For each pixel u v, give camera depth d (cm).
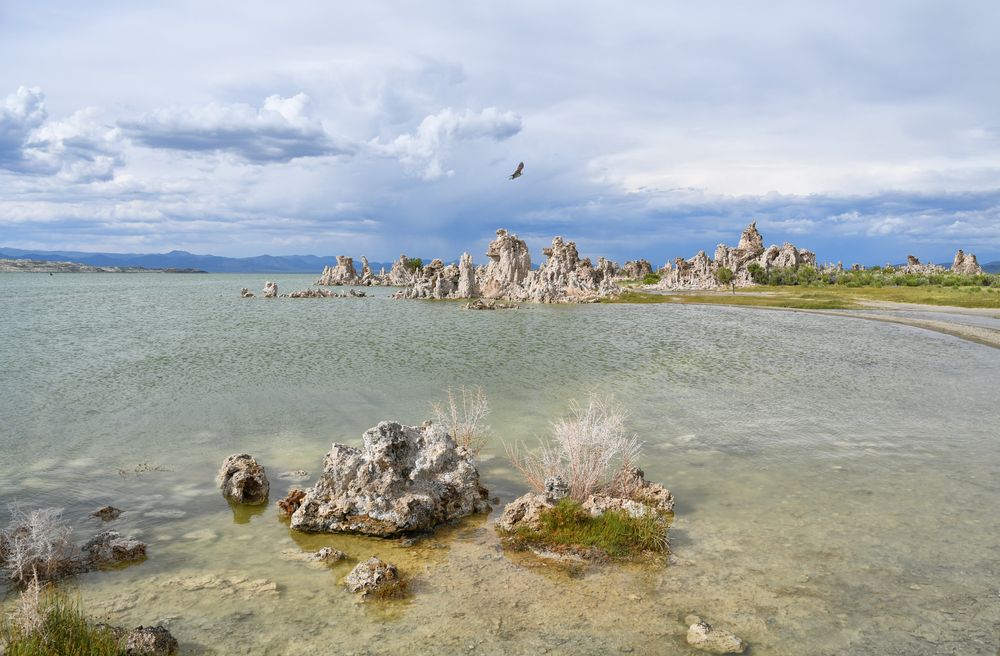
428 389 3278
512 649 994
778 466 1998
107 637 959
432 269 16325
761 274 19500
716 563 1310
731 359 4541
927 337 6078
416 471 1597
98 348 4847
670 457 2097
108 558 1311
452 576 1255
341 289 17762
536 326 7212
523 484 1848
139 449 2148
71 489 1755
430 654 979
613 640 1020
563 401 3019
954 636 1038
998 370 4034
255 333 6097
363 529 1459
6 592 1169
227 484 1717
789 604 1140
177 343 5222
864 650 998
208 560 1323
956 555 1349
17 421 2525
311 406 2838
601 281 13875
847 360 4497
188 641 1008
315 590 1192
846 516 1574
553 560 1330
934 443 2277
